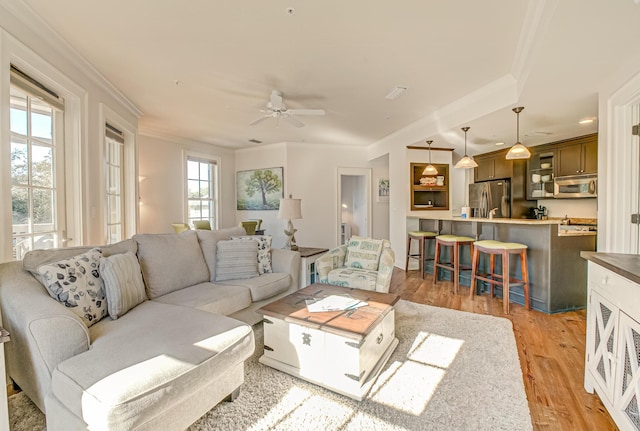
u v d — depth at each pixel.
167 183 5.64
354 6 1.99
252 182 6.81
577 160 4.75
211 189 6.62
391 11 2.04
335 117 4.50
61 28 2.24
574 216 5.29
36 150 2.36
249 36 2.35
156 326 1.70
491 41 2.41
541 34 2.00
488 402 1.69
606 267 1.53
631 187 2.43
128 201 3.95
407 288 4.09
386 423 1.53
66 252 1.94
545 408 1.67
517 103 3.11
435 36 2.34
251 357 2.22
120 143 3.75
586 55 2.17
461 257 4.38
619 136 2.47
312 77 3.09
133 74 3.01
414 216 5.20
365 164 6.86
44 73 2.25
